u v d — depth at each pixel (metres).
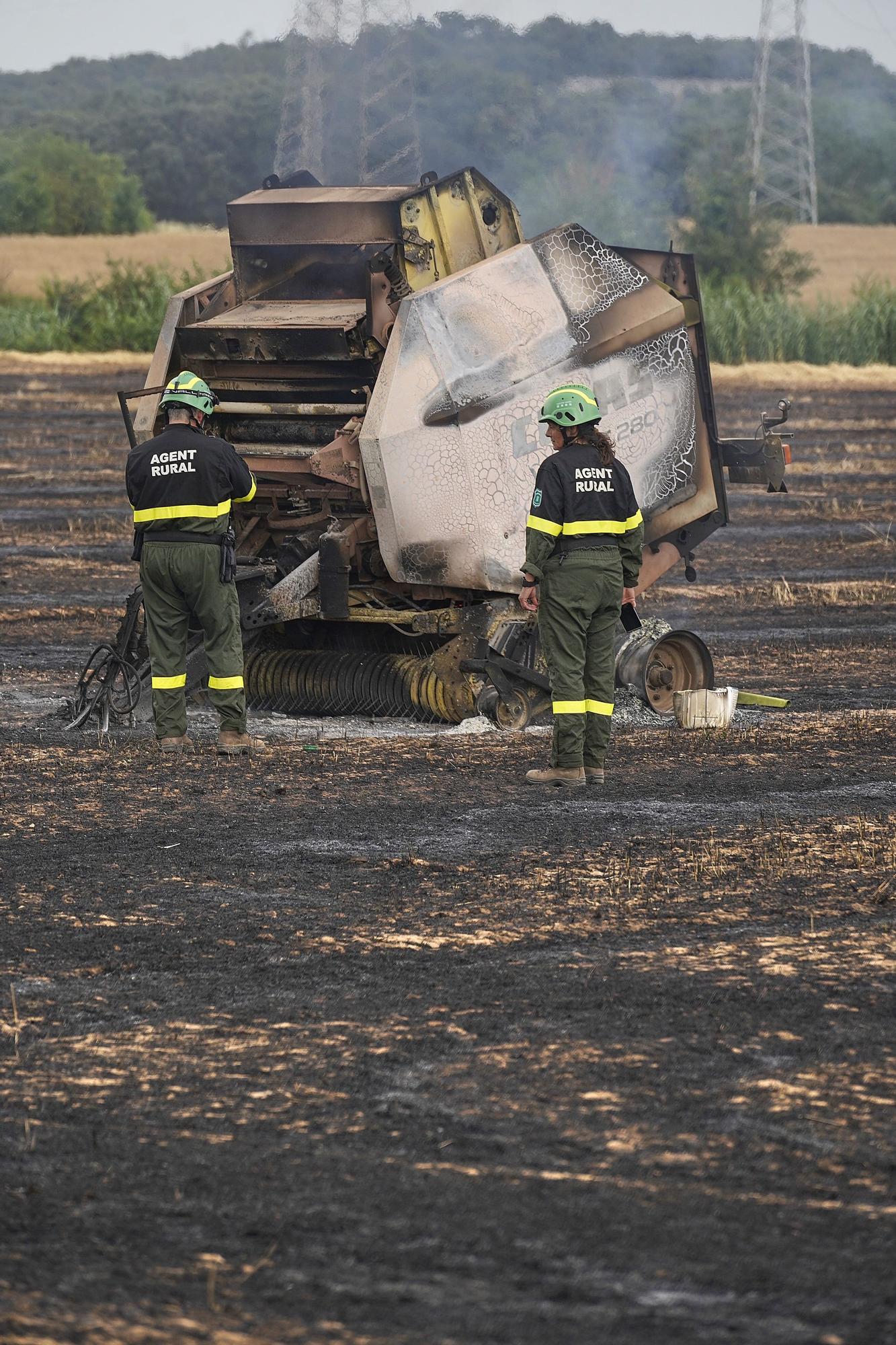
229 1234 9.38
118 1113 11.19
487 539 26.05
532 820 19.91
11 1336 8.24
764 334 126.69
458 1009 13.23
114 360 134.75
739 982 13.82
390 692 27.42
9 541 51.78
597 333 27.23
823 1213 9.61
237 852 18.42
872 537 54.41
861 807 20.52
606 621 21.89
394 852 18.39
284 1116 11.11
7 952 14.85
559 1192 9.91
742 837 18.94
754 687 30.84
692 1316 8.47
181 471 23.39
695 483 28.97
